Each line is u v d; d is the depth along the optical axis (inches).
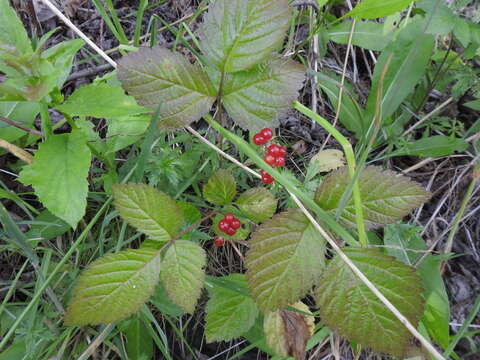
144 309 9.9
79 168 8.5
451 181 14.4
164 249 8.1
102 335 9.6
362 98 15.7
